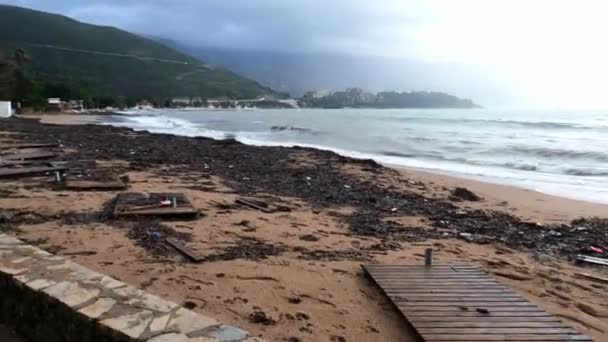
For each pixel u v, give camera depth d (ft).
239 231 28.37
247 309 17.33
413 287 19.36
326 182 52.60
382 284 19.70
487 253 27.22
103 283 13.09
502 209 42.88
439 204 42.96
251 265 22.12
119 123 196.65
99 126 146.10
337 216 35.17
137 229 27.14
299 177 55.57
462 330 15.49
